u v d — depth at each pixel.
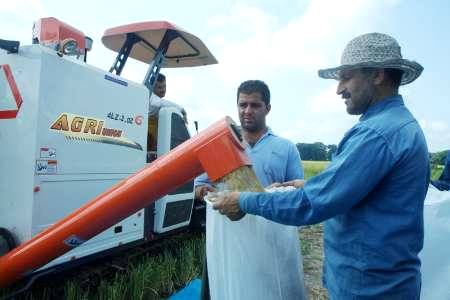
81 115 3.82
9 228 3.36
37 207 3.36
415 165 1.60
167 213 5.44
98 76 4.02
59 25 4.05
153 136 5.54
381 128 1.60
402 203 1.60
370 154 1.57
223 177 1.94
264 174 2.62
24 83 3.41
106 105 4.16
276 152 2.67
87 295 3.84
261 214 1.70
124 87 4.44
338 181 1.57
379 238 1.60
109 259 4.70
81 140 3.84
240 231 2.02
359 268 1.64
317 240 8.18
